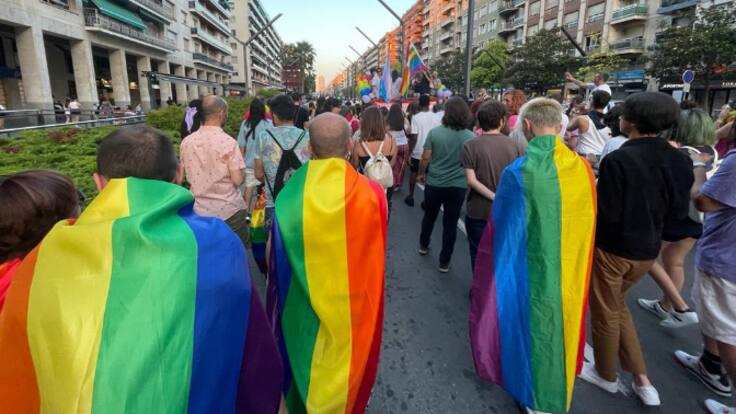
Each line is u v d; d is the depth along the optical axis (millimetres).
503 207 2490
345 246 1808
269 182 3348
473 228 3641
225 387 1168
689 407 2570
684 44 26328
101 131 8070
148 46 39875
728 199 2240
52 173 1567
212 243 1197
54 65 32875
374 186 1979
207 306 1120
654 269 3398
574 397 2639
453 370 2938
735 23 25969
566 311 2271
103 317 1002
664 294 3545
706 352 2740
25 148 6180
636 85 37625
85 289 1024
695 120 3107
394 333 3383
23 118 14242
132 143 1354
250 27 95562
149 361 1004
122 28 33750
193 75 58312
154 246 1086
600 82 6352
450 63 58969
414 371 2916
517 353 2352
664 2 35719
